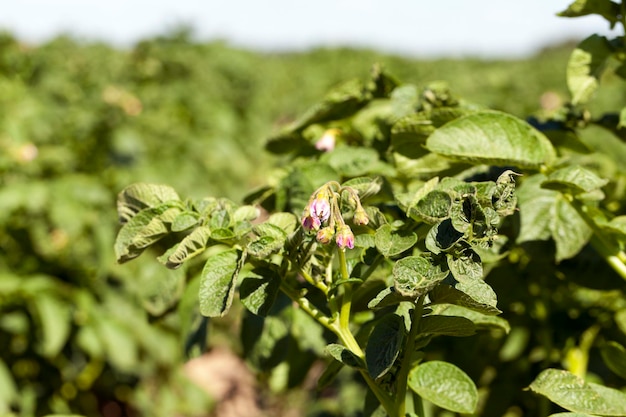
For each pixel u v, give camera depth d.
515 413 1.03
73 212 1.93
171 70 3.74
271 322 0.87
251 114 4.01
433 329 0.67
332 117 0.96
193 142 2.99
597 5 0.83
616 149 1.77
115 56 3.84
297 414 1.90
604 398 0.70
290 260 0.69
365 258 0.72
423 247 0.77
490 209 0.63
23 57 3.32
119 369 1.99
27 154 2.09
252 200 0.91
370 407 0.74
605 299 0.97
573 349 0.95
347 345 0.70
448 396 0.68
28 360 1.91
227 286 0.68
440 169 0.80
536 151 0.76
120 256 0.71
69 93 3.13
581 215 0.79
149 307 0.87
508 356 0.98
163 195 0.74
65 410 1.98
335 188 0.71
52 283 1.78
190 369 2.45
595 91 0.84
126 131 2.63
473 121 0.76
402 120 0.78
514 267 0.93
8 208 1.83
